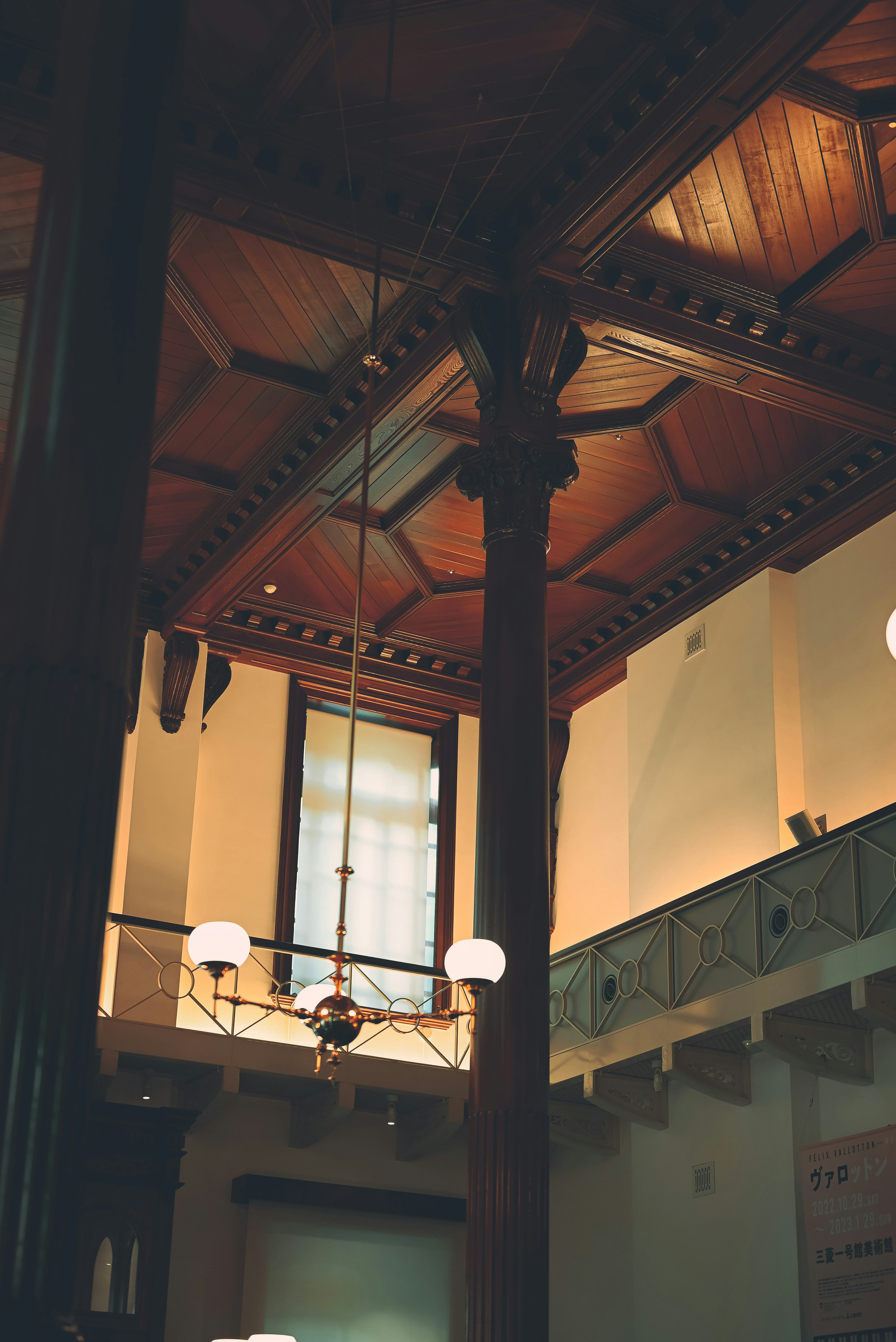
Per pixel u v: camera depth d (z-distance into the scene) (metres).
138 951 11.73
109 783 4.16
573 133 8.22
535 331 8.83
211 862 12.65
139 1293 9.97
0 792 4.05
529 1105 7.58
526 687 8.40
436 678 13.95
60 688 4.12
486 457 8.88
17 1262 3.66
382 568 12.63
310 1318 11.23
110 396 4.43
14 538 4.29
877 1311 8.77
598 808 13.55
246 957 6.35
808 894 9.13
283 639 13.39
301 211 8.39
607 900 13.13
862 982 8.50
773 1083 10.12
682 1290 10.50
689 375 9.73
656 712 12.81
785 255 9.02
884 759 10.68
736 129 7.90
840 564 11.51
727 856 11.55
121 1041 10.55
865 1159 9.15
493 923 7.91
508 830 8.08
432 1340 11.61
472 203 8.71
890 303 9.42
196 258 9.03
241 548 11.73
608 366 9.94
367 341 9.81
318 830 13.29
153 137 4.83
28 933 3.92
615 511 11.80
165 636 12.84
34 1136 3.77
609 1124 11.66
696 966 9.98
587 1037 11.04
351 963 6.70
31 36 7.57
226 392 10.40
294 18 7.42
